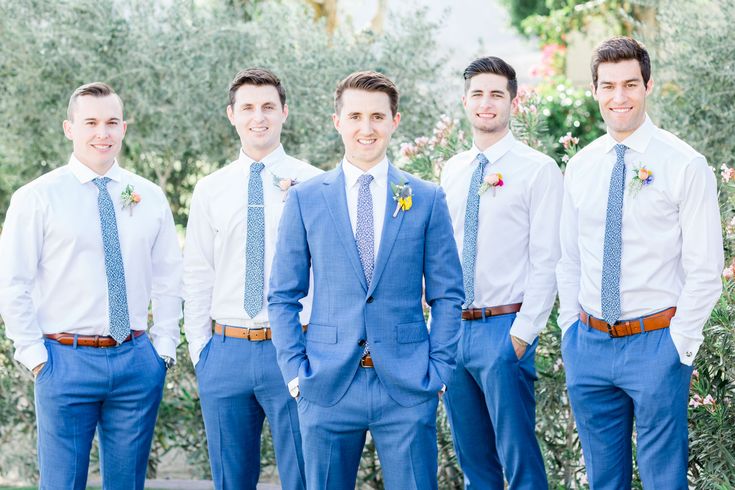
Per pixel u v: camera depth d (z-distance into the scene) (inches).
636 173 133.6
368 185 129.2
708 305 129.0
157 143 238.8
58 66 236.2
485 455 161.2
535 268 152.1
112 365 142.0
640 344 133.3
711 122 222.1
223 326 151.2
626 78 133.9
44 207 140.9
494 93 154.3
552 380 175.5
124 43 235.9
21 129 240.8
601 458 138.6
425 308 179.5
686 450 133.3
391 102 129.0
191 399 208.8
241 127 152.9
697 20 222.7
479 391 158.2
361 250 127.3
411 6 249.6
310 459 127.0
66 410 139.7
